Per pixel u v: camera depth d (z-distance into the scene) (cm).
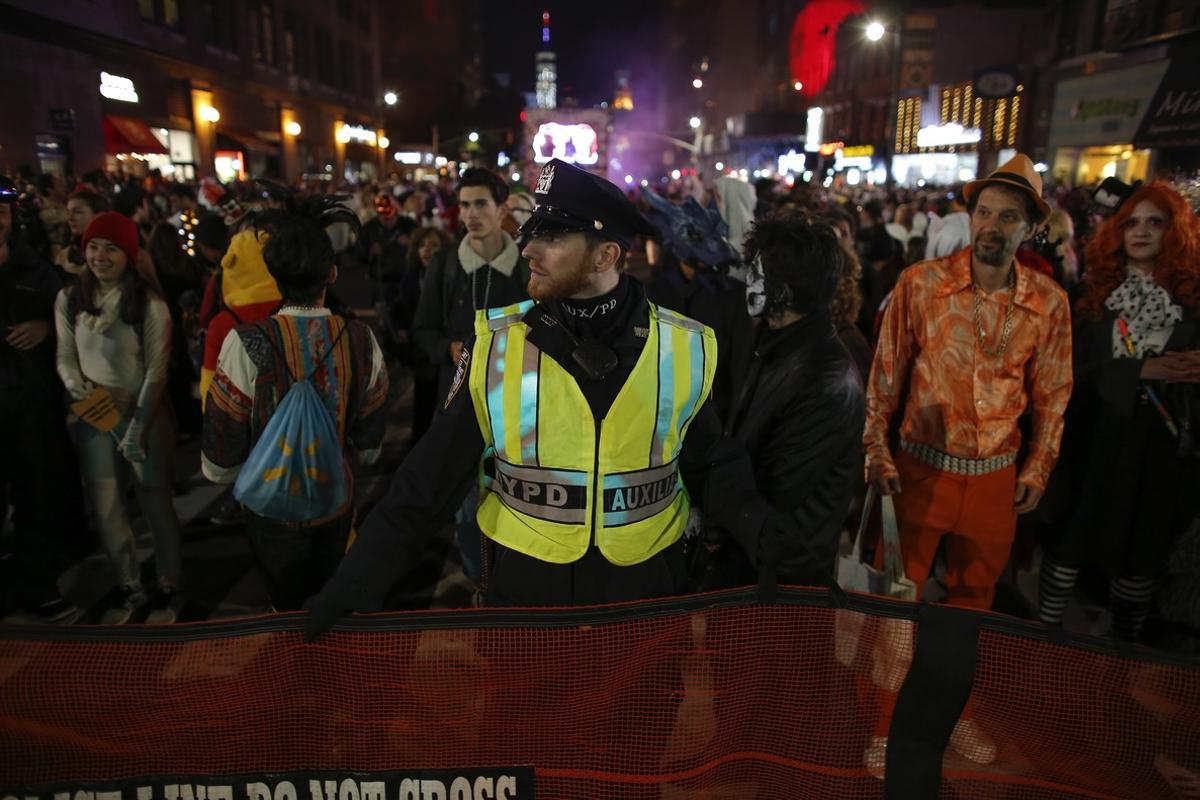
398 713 165
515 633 163
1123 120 1917
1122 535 310
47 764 162
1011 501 285
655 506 181
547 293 169
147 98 2411
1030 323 272
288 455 247
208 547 458
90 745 162
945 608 166
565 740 170
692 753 173
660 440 177
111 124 2166
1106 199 505
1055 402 279
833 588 168
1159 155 1820
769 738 175
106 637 159
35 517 366
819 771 174
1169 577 250
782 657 170
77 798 164
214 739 164
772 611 168
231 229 525
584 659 165
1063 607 339
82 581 415
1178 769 161
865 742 172
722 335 358
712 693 171
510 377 171
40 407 359
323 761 168
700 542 233
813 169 2955
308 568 278
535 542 175
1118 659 161
